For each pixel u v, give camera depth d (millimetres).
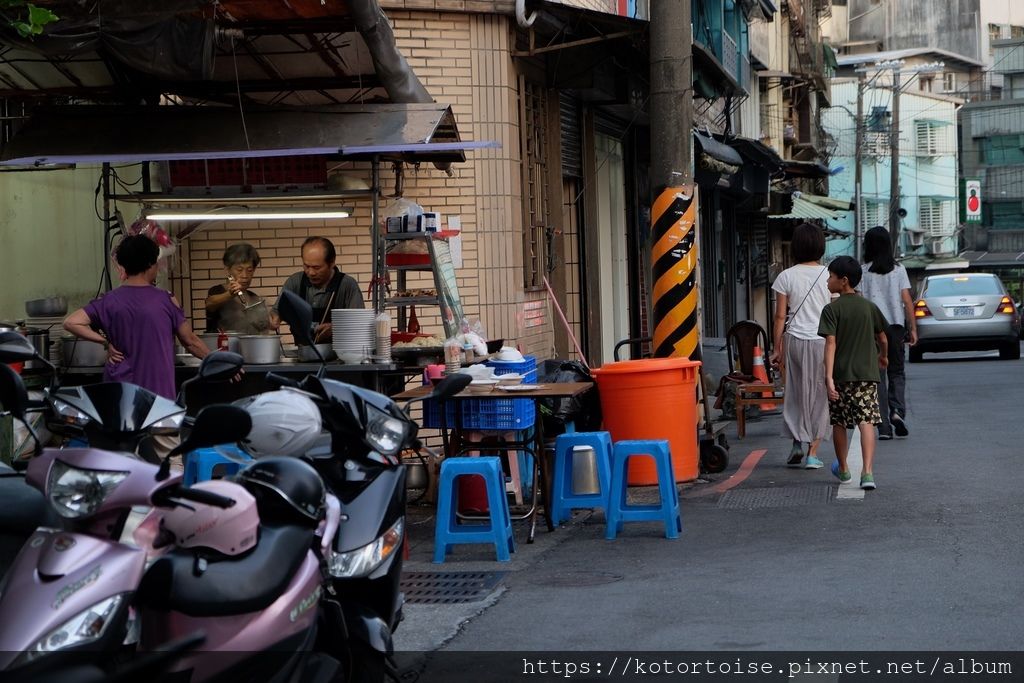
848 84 67750
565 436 9062
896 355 13164
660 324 12000
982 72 80125
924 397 17938
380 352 9242
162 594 3785
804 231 11508
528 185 14031
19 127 10906
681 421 10734
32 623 3539
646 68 15805
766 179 26859
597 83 14961
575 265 16594
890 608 6203
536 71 14297
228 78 10969
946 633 5719
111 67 10508
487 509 9336
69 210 11375
